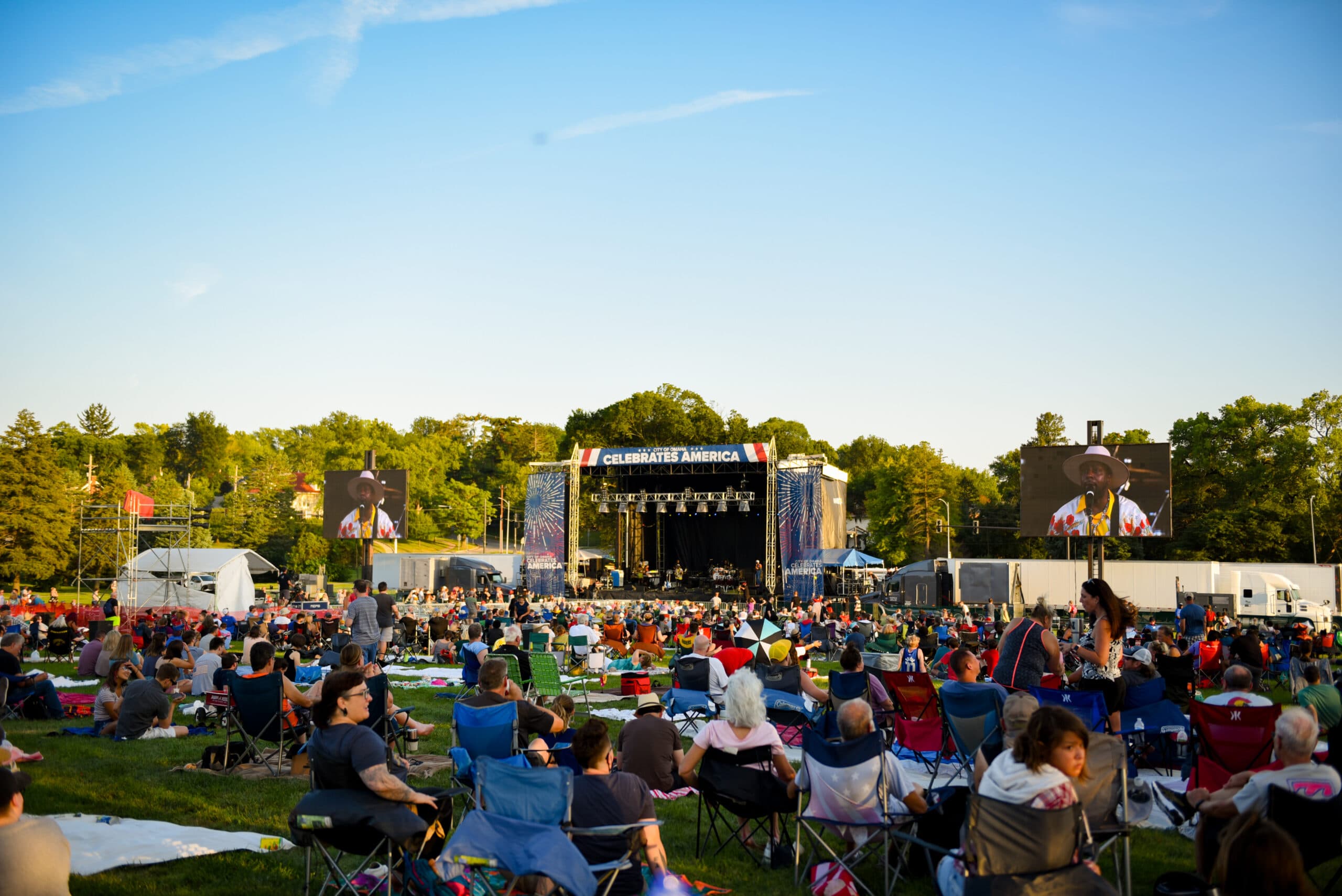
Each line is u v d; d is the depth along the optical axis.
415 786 9.59
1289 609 41.25
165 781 9.80
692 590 50.22
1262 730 7.53
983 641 23.83
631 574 53.19
